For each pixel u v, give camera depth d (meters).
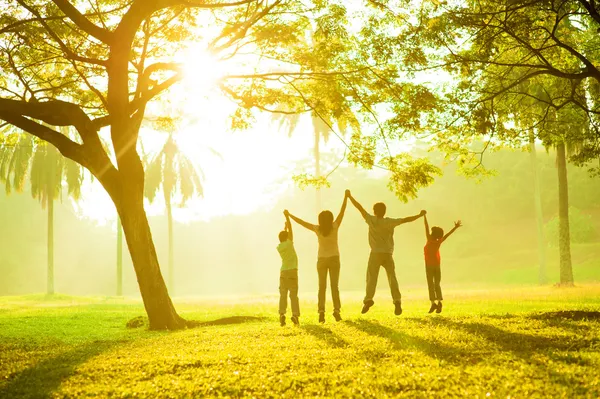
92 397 6.47
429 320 12.02
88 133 15.45
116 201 15.78
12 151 44.28
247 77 17.58
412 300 25.38
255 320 16.17
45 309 27.30
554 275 62.25
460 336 9.55
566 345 8.59
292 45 18.06
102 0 18.20
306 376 6.94
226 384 6.76
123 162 15.83
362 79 16.92
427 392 5.96
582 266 63.59
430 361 7.54
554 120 19.53
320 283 12.62
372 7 16.14
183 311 23.67
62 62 19.08
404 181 17.27
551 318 12.16
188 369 7.73
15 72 16.47
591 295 25.20
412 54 15.79
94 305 30.97
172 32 19.16
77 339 13.13
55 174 45.88
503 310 17.14
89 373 7.80
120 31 15.40
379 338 9.65
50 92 20.09
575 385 5.97
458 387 6.12
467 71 16.86
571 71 18.25
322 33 16.31
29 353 10.14
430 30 15.78
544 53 18.44
